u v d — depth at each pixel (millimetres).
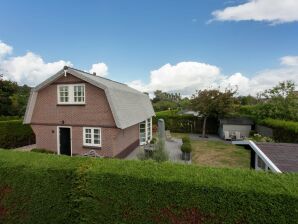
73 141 14266
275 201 3223
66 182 4336
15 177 4660
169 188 3693
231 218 3414
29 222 4594
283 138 16953
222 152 16594
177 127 28812
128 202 3916
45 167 4473
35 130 15172
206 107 23531
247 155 15578
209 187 3504
